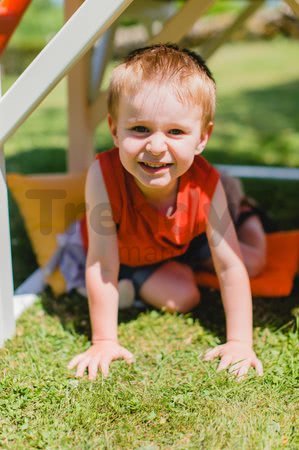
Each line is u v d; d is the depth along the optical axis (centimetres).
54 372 142
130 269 179
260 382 136
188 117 137
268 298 183
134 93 136
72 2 200
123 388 134
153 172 139
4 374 141
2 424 124
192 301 175
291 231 237
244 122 482
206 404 128
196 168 158
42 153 383
